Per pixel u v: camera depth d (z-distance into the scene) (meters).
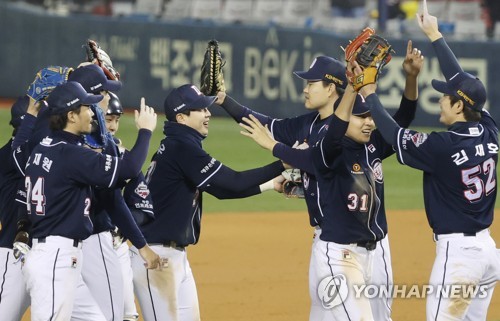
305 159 25.53
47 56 96.69
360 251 25.84
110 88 26.33
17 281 26.27
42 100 26.45
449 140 25.08
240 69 96.06
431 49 94.25
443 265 25.55
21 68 97.12
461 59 94.75
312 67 27.44
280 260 45.84
